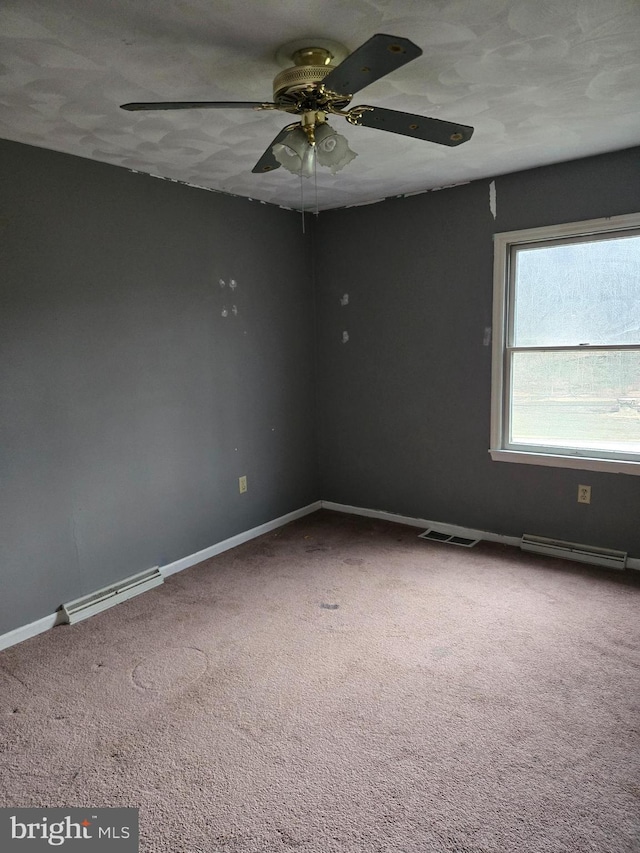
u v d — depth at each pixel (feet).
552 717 6.52
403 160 9.64
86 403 9.27
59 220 8.69
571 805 5.32
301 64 5.82
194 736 6.41
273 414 13.03
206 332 11.25
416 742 6.20
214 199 11.19
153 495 10.50
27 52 5.58
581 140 8.89
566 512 11.02
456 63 6.18
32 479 8.63
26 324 8.39
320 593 9.84
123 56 5.73
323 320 13.82
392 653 7.93
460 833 5.07
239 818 5.31
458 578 10.25
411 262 12.15
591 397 10.60
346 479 14.15
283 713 6.74
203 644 8.31
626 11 5.21
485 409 11.68
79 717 6.79
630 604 9.10
